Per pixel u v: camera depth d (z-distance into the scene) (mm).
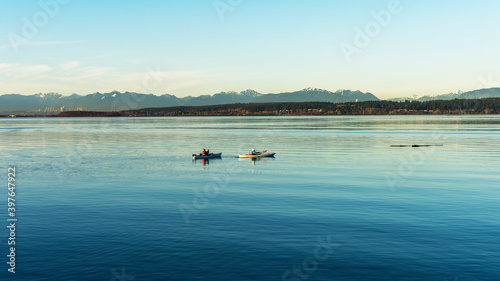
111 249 21234
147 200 32406
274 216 27172
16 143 96938
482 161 57031
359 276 17969
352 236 22938
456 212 27812
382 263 19250
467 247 21094
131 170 50500
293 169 50250
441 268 18672
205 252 20734
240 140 103625
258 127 180625
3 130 171875
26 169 51188
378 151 72625
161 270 18703
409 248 21031
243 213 28000
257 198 32812
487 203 30422
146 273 18406
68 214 28062
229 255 20344
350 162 56750
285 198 32688
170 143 95688
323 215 27297
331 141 97125
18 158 63906
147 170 50562
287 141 98438
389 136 114062
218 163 57844
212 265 19188
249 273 18344
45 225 25453
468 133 125188
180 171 49625
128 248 21359
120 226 25141
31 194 35031
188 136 122375
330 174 45656
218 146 86812
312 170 49094
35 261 19781
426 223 25250
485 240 22062
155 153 72250
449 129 149875
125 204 31016
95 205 30719
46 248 21453
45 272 18609
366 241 22125
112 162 58844
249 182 40844
